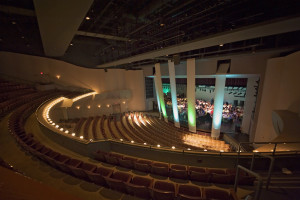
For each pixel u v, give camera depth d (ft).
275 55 31.60
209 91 62.23
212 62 43.09
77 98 46.32
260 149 15.99
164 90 79.41
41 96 45.85
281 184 11.59
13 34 44.21
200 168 14.75
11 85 44.91
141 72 68.64
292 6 21.43
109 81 64.64
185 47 31.17
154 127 51.03
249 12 25.49
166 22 30.99
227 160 15.17
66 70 57.72
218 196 10.69
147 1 26.84
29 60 52.95
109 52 62.69
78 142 18.78
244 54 33.71
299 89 22.80
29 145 17.34
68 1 15.51
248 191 11.69
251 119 41.50
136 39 39.17
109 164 16.88
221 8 23.95
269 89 30.76
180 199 10.00
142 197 11.50
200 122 54.39
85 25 34.81
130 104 70.59
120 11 29.04
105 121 52.16
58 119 45.32
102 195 11.86
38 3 15.43
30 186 2.32
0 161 8.07
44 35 27.37
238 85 48.70
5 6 21.90
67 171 14.08
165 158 17.87
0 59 49.14
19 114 29.84
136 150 19.42
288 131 18.15
